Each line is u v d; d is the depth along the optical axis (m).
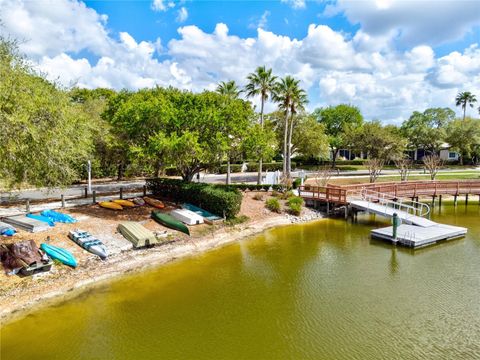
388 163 65.06
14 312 11.95
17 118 12.72
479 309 12.66
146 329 11.25
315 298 13.59
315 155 54.72
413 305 12.98
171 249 18.59
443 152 74.56
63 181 17.08
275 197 30.83
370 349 10.22
